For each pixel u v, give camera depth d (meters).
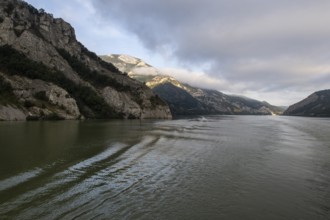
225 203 21.94
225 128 103.25
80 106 155.88
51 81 147.62
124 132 72.12
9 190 21.91
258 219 19.30
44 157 34.31
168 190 24.45
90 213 18.56
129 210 19.58
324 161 39.56
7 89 115.38
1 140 47.78
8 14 177.00
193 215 19.45
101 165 31.86
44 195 21.17
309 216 20.08
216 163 36.19
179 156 40.03
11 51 153.38
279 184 27.53
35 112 116.44
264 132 88.25
